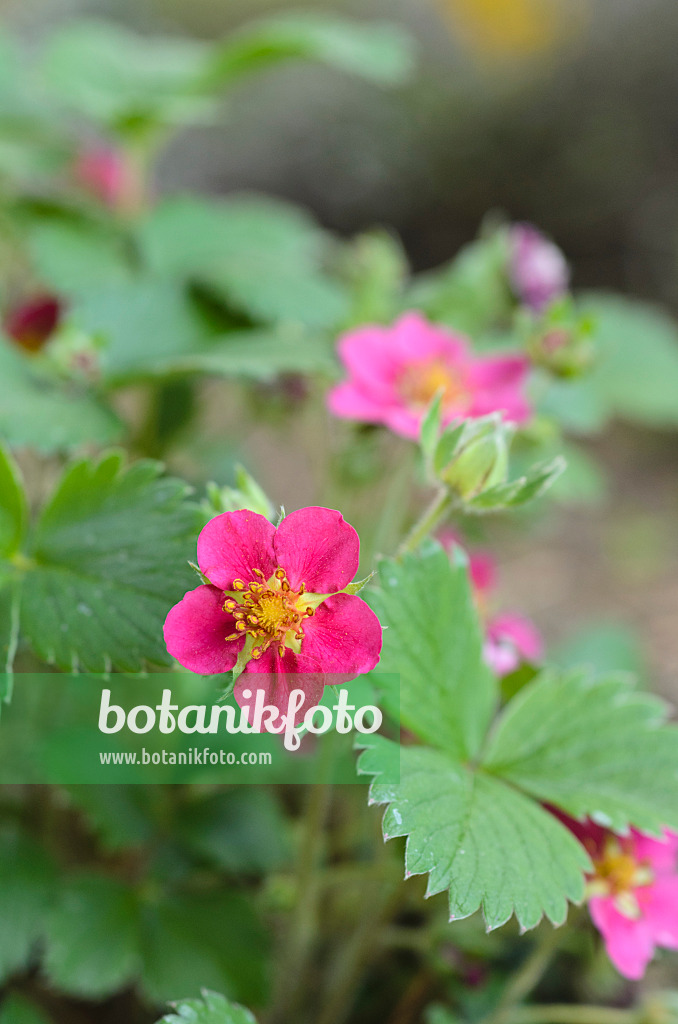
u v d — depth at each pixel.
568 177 1.67
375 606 0.40
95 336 0.47
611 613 1.00
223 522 0.37
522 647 0.48
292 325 0.52
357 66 0.60
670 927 0.41
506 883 0.38
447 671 0.41
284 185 1.69
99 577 0.40
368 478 0.50
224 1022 0.39
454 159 1.70
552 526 1.15
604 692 0.41
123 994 0.48
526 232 0.57
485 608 0.48
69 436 0.44
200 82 0.61
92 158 0.63
